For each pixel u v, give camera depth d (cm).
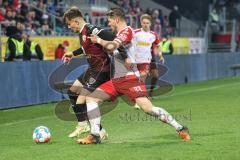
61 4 4775
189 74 4588
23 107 2898
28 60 3083
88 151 1547
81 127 1848
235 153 1476
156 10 5744
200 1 6950
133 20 5222
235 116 2331
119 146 1620
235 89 3859
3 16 3900
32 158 1470
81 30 1691
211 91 3719
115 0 5594
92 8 5044
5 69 2814
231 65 5388
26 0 4369
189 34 6134
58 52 3741
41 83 3044
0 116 2542
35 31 4088
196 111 2552
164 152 1507
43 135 1717
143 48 2742
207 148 1553
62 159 1445
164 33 5594
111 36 1636
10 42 3136
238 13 6994
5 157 1494
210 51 5847
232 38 6088
